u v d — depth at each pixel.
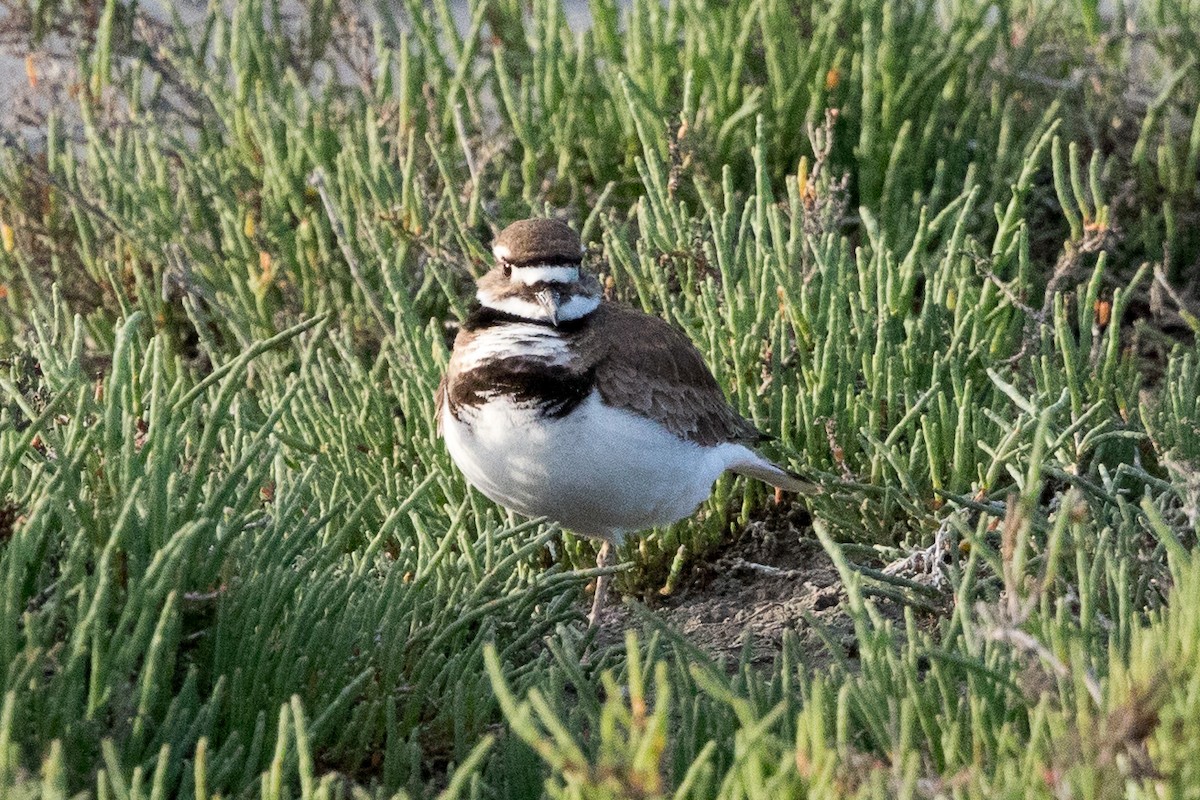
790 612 10.01
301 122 14.68
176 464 8.41
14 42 16.02
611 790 5.41
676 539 10.80
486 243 13.75
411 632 8.37
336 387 12.58
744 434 10.09
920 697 6.77
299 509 9.77
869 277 11.53
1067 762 5.87
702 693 7.73
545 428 8.74
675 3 14.65
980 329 11.47
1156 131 14.67
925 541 9.89
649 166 12.35
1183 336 13.48
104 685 6.47
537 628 8.78
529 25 16.34
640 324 9.27
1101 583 8.47
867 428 10.78
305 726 6.85
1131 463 10.72
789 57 14.26
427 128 14.80
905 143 13.83
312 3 16.25
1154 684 5.93
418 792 7.05
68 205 14.73
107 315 14.27
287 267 13.80
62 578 6.77
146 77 17.09
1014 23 16.02
